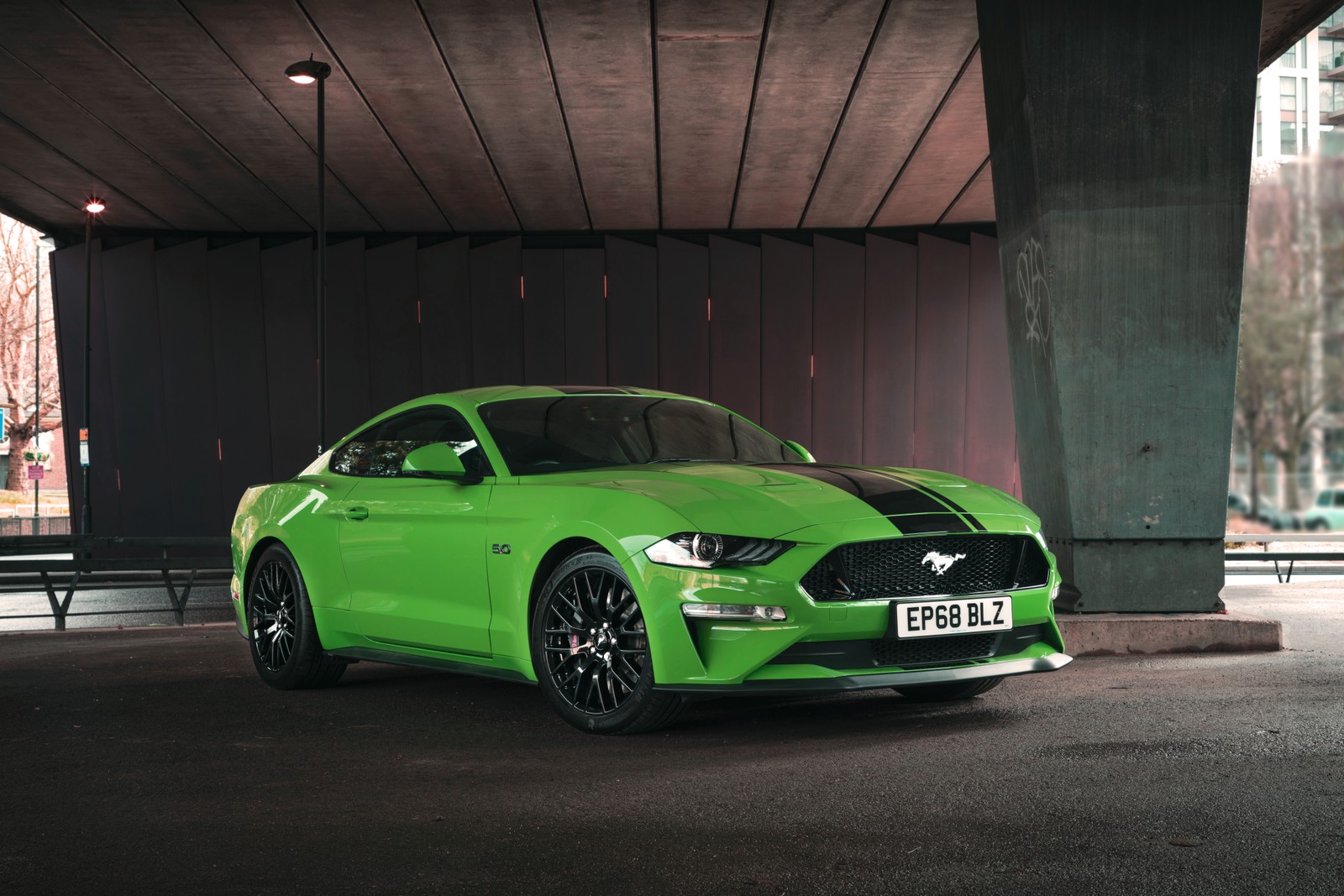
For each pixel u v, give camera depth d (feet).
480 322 83.66
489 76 52.65
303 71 49.55
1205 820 10.39
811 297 83.10
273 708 18.11
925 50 49.62
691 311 83.35
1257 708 15.89
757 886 8.92
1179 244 23.93
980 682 17.07
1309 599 42.47
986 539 15.30
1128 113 24.02
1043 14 24.18
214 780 13.08
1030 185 25.03
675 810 11.26
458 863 9.71
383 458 19.52
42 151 64.90
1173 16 23.88
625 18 46.26
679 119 58.85
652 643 14.40
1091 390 24.08
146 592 55.21
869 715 16.29
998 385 82.12
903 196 74.23
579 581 15.51
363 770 13.44
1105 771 12.33
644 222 81.46
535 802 11.72
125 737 15.76
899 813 10.90
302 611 19.67
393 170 68.39
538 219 80.53
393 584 18.16
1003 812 10.83
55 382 173.58
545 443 17.58
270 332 84.02
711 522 14.35
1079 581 24.02
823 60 50.75
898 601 14.38
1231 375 23.80
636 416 18.88
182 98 55.98
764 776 12.55
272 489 21.39
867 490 15.34
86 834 10.91
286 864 9.80
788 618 13.89
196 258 83.92
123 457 83.61
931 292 82.38
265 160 66.49
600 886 9.01
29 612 46.16
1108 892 8.56
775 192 73.46
